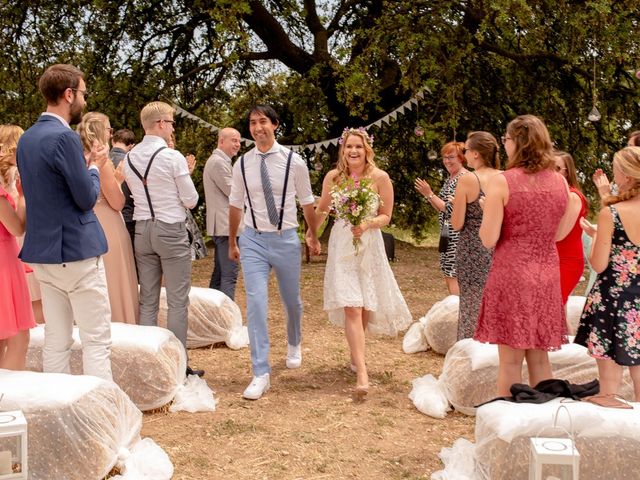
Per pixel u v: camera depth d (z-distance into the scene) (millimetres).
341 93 11914
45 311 3854
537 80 13516
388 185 4844
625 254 3689
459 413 4500
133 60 13969
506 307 3551
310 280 9609
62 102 3672
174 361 4594
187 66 14898
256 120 4766
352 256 4703
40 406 3217
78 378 3490
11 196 3893
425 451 3877
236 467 3600
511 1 10359
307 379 5168
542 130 3508
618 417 3117
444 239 6219
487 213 3523
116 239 4949
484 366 4395
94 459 3271
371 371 5402
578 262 4379
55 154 3525
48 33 13711
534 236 3518
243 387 4980
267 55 14445
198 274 10391
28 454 3162
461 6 11898
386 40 11625
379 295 4836
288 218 4855
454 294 6301
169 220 4801
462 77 12422
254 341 4789
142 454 3510
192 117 8977
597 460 3076
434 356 5887
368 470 3607
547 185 3498
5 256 3863
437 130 13070
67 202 3643
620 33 11250
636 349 3654
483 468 3264
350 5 14305
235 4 10961
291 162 4824
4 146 3912
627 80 12836
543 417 3129
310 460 3711
